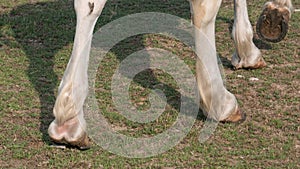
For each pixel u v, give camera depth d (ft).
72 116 8.70
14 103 10.34
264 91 11.07
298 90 11.16
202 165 8.72
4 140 9.23
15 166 8.64
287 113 10.26
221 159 8.87
